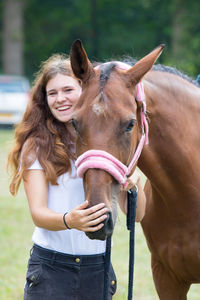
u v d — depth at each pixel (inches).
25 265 280.4
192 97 161.9
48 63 155.6
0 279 258.5
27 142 149.3
